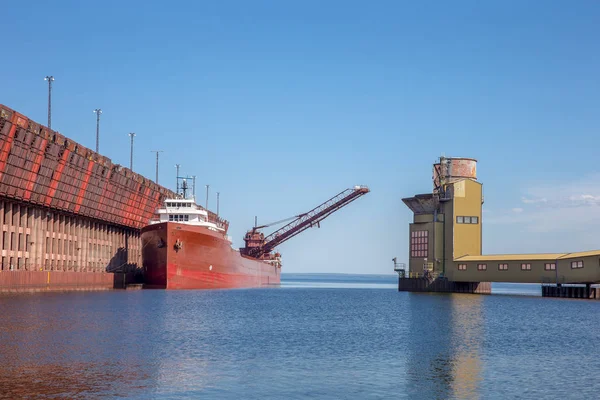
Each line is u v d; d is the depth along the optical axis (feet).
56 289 337.52
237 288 474.49
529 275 357.20
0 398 95.71
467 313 257.55
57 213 366.84
